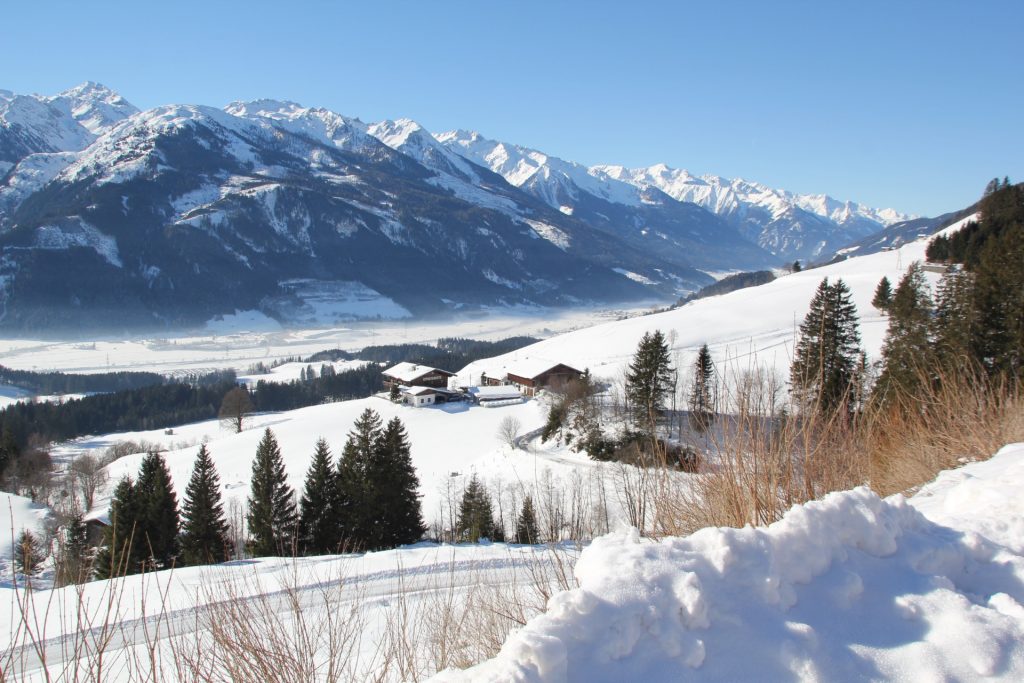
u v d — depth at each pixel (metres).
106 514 29.83
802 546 2.38
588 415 29.70
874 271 77.44
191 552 21.86
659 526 4.77
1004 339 16.47
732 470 4.28
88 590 8.46
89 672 3.08
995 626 2.11
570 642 2.01
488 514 17.98
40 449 57.53
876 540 2.56
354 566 9.23
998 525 2.97
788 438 4.35
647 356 22.05
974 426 5.90
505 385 66.06
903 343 18.59
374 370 109.19
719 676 1.95
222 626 3.73
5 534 27.06
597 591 2.15
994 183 83.81
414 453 43.78
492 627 4.11
